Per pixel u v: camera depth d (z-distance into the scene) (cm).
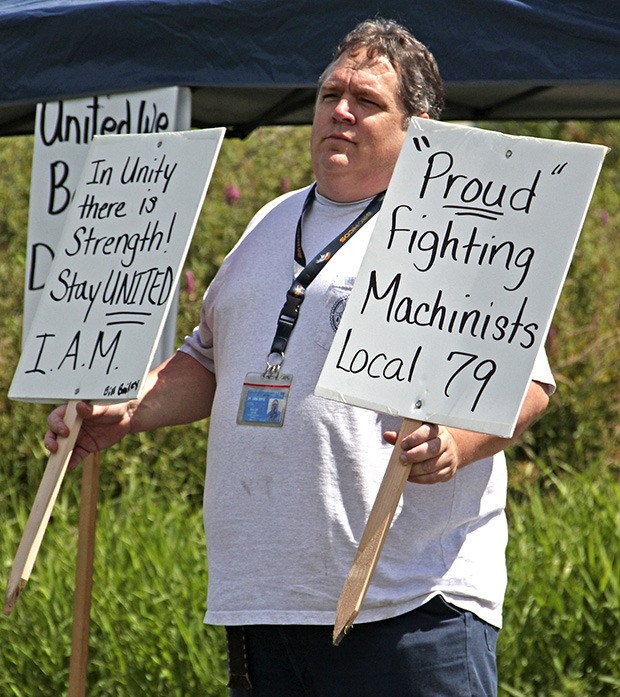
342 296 803
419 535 780
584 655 1301
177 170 859
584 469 1861
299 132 2266
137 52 1043
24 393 847
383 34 841
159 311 819
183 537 1505
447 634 775
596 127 2950
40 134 1085
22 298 2034
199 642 1295
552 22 935
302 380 793
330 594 774
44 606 1364
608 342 1984
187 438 1870
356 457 778
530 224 742
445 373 731
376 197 840
